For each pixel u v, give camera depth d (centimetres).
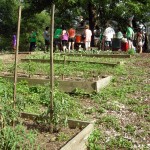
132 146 597
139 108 779
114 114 751
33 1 3047
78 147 557
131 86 985
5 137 470
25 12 3106
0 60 1600
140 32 2150
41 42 3684
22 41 3559
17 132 510
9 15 4003
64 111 607
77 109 768
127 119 720
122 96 879
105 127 673
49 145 551
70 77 1112
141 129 666
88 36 2127
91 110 764
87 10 3062
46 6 3016
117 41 2053
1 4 3969
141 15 2841
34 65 1373
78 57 1700
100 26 2948
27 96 843
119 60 1546
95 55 1761
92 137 606
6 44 3688
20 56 1822
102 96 877
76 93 900
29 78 980
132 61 1516
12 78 999
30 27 3728
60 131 609
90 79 1066
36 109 755
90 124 622
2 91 691
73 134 597
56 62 1468
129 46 2055
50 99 601
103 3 2745
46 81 947
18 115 610
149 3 2864
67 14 3228
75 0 2739
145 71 1237
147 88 958
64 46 2123
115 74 1171
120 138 616
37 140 568
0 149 469
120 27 2911
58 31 2152
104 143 602
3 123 534
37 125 632
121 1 2838
